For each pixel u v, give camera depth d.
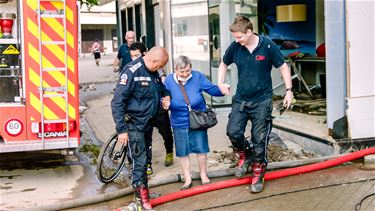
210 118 5.42
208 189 5.47
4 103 5.70
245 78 5.35
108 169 6.34
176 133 5.53
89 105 12.37
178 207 5.08
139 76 4.79
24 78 5.64
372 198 5.11
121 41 16.78
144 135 4.96
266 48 5.26
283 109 5.52
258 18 10.30
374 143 6.59
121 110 4.75
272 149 6.83
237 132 5.51
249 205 5.06
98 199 5.25
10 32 5.82
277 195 5.31
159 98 5.06
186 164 5.57
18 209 5.07
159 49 4.83
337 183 5.61
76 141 5.81
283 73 5.34
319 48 10.02
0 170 6.60
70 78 5.77
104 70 24.11
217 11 9.78
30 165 6.84
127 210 4.87
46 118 5.71
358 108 6.52
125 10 15.90
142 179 4.91
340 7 6.43
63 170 6.57
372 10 6.40
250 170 5.96
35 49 5.64
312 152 6.91
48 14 5.64
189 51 9.94
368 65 6.48
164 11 10.10
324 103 9.05
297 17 10.23
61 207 5.06
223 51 9.84
